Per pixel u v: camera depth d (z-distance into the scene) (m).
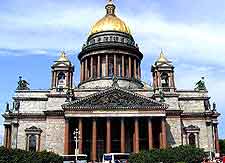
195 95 142.62
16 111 138.00
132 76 161.12
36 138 135.12
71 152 126.38
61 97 136.50
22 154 93.75
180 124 131.75
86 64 163.12
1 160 88.75
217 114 141.88
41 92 142.12
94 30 168.62
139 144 128.88
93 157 119.69
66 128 122.12
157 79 140.25
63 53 145.12
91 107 123.25
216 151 138.75
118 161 113.25
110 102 124.44
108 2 177.00
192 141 135.62
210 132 137.38
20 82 143.62
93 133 121.75
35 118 137.50
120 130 129.00
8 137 138.00
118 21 170.25
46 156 98.69
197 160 99.06
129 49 162.12
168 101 135.25
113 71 157.75
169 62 142.12
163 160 98.25
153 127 130.00
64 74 140.62
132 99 124.88
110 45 159.38
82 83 158.88
